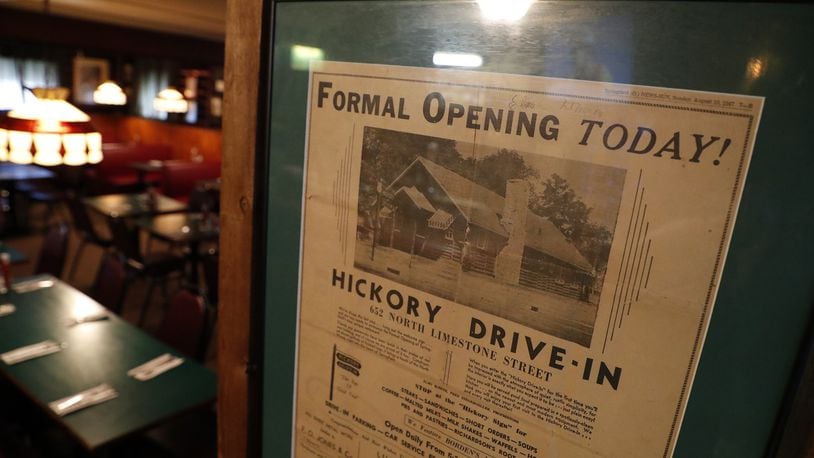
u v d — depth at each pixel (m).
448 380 0.74
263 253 0.91
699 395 0.57
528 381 0.67
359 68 0.74
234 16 0.89
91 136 2.78
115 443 1.88
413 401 0.78
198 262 4.96
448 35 0.66
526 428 0.69
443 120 0.68
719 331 0.55
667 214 0.55
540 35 0.59
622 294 0.59
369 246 0.78
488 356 0.70
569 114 0.59
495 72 0.63
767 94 0.49
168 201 5.62
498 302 0.67
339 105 0.77
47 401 2.05
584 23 0.57
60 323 2.71
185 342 2.75
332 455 0.89
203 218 4.91
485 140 0.65
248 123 0.90
